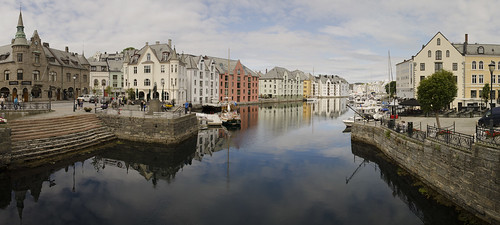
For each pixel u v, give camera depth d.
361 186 18.98
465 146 15.01
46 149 23.39
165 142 29.81
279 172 22.00
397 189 18.38
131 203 16.19
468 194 14.13
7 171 20.05
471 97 50.97
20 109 33.41
